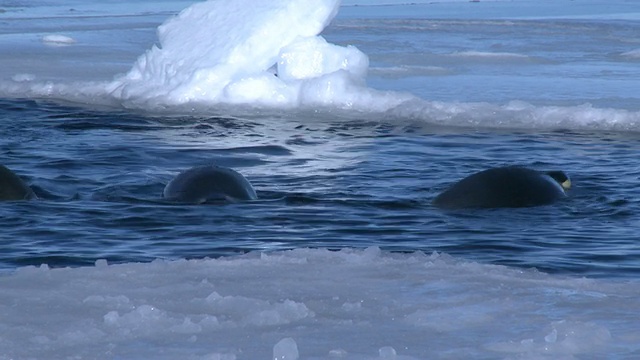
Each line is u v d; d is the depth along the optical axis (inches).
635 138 1908.2
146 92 2332.7
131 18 4992.6
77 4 6186.0
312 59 2380.7
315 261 810.8
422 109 2128.4
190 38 2506.2
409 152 1742.1
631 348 565.9
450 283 730.2
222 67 2351.1
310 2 2468.0
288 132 1968.5
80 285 712.4
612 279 899.4
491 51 3538.4
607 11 5969.5
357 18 4992.6
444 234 1096.8
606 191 1371.8
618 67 3070.9
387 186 1430.9
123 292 693.3
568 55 3420.3
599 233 1103.0
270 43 2418.8
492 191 1255.5
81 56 3191.4
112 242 1046.4
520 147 1797.5
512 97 2436.0
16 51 3277.6
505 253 1006.4
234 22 2493.8
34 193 1305.4
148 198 1301.7
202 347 565.3
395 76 2787.9
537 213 1208.2
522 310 655.8
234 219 1167.6
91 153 1676.9
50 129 1939.0
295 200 1291.8
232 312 641.0
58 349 560.1
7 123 1999.3
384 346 568.4
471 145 1818.4
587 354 553.6
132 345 568.1
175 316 622.8
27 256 982.4
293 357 539.8
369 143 1840.6
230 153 1723.7
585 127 2018.9
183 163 1626.5
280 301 677.3
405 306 665.6
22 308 644.7
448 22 4596.5
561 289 717.3
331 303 670.5
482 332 601.6
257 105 2271.2
